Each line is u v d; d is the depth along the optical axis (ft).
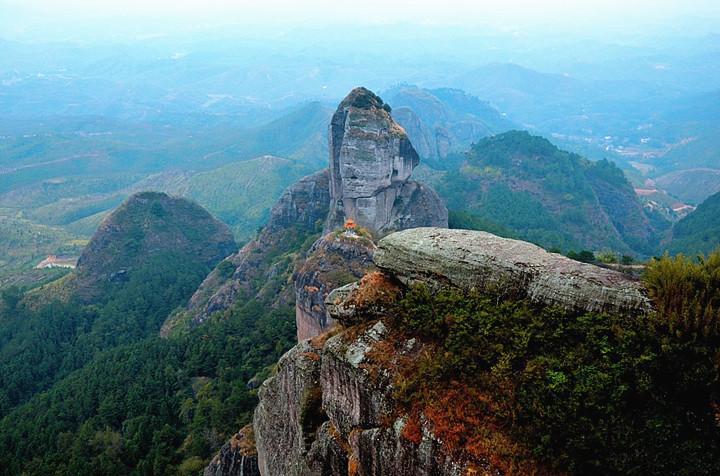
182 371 253.24
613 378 42.19
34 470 188.85
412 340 56.75
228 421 192.54
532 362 46.39
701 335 41.34
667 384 41.11
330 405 63.16
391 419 51.98
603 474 38.96
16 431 220.64
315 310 209.36
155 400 225.76
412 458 48.34
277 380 86.74
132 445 194.49
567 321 49.44
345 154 297.53
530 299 53.52
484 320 52.39
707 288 43.24
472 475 42.73
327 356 62.95
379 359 56.49
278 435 83.87
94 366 279.69
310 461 65.46
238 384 211.20
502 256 57.62
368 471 54.19
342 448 60.34
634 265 144.46
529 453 41.75
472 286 57.82
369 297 64.75
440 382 50.11
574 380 43.37
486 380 47.73
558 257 56.24
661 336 42.93
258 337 263.90
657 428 38.60
